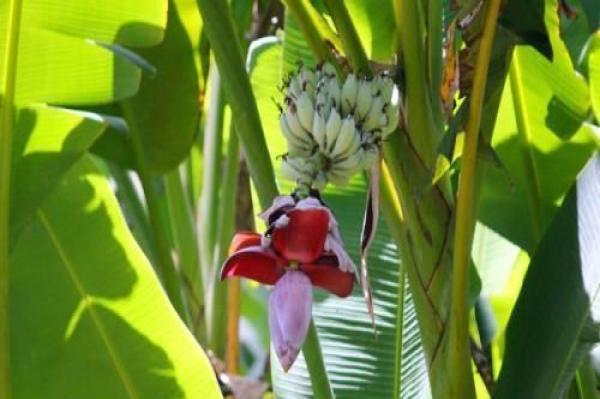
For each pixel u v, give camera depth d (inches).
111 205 219.1
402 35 200.5
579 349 201.8
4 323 210.4
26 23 215.2
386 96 194.1
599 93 222.7
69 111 215.3
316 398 204.2
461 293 197.8
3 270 210.1
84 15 216.5
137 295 219.3
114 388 219.6
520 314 205.0
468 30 197.3
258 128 201.0
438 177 196.1
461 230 196.7
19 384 219.1
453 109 205.8
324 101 190.5
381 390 220.4
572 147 227.5
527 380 202.2
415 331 222.2
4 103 210.8
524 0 196.7
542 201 229.0
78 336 219.6
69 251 218.7
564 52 221.8
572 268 205.3
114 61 217.8
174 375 219.3
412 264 201.6
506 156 229.0
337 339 222.2
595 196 207.9
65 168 214.2
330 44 202.4
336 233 187.0
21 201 213.2
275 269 188.1
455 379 198.8
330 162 190.1
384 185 202.2
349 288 187.2
